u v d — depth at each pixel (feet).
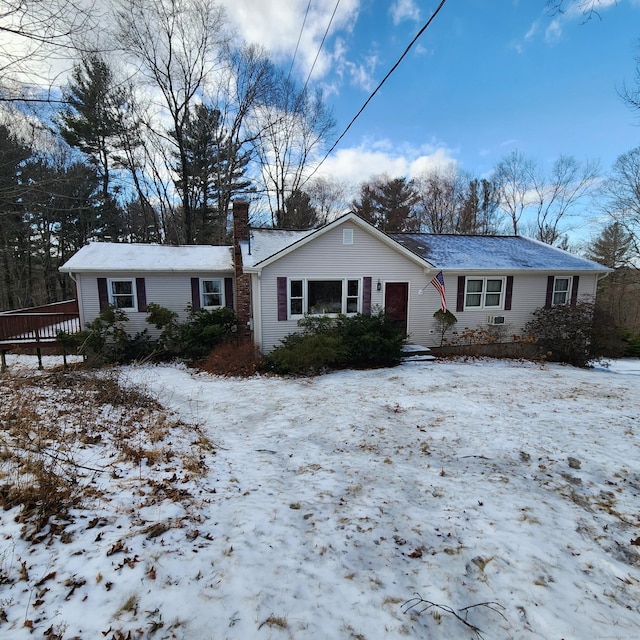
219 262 48.52
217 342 42.57
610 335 46.73
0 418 16.87
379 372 35.09
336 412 23.40
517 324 46.93
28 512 10.12
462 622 8.03
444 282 43.98
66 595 7.61
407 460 16.70
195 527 10.79
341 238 40.34
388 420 21.71
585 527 11.73
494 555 10.33
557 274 47.24
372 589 8.87
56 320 50.65
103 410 20.67
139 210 97.40
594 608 8.59
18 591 7.56
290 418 22.66
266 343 39.52
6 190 20.67
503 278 45.88
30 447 13.61
